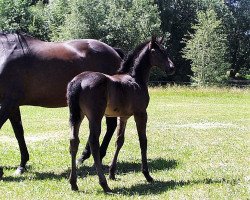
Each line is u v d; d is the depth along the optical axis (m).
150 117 20.62
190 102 28.69
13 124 9.67
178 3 59.50
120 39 47.94
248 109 24.75
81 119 7.53
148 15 48.66
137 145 13.04
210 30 47.81
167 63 8.49
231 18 61.38
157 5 55.38
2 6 48.22
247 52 64.69
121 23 47.44
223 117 20.84
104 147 10.10
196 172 9.33
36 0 63.50
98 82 7.47
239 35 64.19
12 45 9.43
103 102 7.49
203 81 47.62
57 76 9.53
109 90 7.65
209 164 10.22
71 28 46.72
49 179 8.88
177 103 27.89
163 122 18.88
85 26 46.56
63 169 9.94
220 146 12.83
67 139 14.23
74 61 9.74
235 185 8.03
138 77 8.34
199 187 7.88
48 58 9.52
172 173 9.30
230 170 9.51
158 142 13.55
